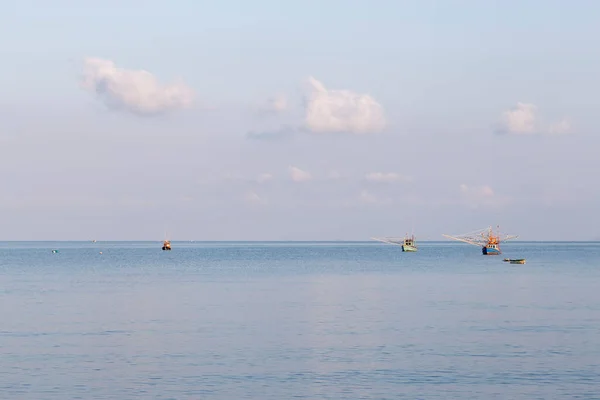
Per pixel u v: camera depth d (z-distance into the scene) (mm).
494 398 45375
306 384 48562
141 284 130375
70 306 92750
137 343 63281
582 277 149000
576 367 53031
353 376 50719
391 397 45500
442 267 193000
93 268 192000
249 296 105938
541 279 142875
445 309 88312
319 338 65750
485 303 95688
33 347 61406
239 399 45188
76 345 62312
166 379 49938
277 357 56938
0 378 50156
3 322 76875
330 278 146500
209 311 86688
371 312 85312
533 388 47469
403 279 143500
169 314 83688
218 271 174625
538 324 74312
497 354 57750
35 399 45094
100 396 45781
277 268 190125
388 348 60562
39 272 172500
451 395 45969
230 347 61281
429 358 56375
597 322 75625
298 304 94750
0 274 163875
